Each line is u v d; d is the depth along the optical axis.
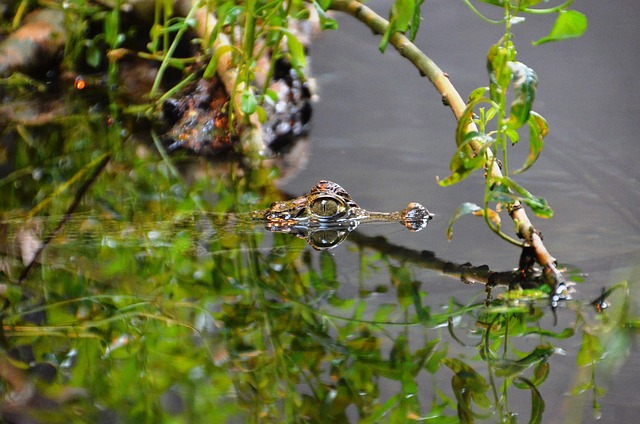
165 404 4.38
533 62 12.75
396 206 7.75
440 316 5.48
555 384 4.50
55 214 7.57
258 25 10.86
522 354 4.90
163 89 11.02
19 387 4.57
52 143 9.73
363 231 7.21
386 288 5.98
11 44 10.95
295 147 9.68
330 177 8.65
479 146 6.39
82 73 11.34
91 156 9.34
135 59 11.27
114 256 6.61
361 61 12.59
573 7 14.55
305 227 7.37
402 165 8.95
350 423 4.17
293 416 4.25
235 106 9.51
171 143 9.81
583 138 9.63
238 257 6.64
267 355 4.95
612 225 7.07
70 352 5.01
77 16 11.15
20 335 5.24
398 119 10.56
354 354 4.95
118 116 10.55
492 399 4.36
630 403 4.23
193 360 4.90
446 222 7.37
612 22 14.12
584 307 5.54
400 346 5.03
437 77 7.31
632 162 8.80
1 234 7.02
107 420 4.21
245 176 8.78
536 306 5.61
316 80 11.79
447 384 4.56
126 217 7.54
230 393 4.50
